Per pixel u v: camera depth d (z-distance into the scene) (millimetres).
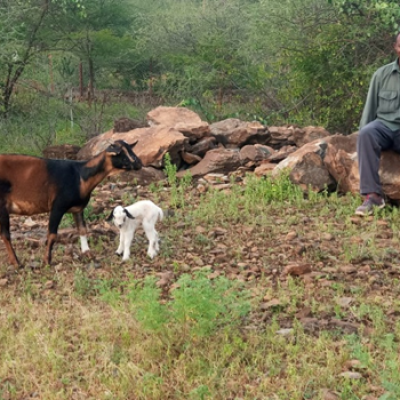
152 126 7141
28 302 3828
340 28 8500
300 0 8914
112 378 3076
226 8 12047
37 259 4492
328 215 5184
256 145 6578
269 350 3242
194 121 7332
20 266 4352
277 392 2943
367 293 3848
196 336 3309
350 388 2900
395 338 3330
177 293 3289
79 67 13266
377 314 3504
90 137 8742
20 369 3170
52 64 11477
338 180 5609
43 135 8867
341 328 3436
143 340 3367
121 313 3566
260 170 6141
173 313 3312
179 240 4766
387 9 7328
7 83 9742
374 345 3266
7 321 3613
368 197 5023
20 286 4078
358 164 5086
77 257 4508
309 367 3076
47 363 3207
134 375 3064
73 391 3037
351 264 4242
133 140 6711
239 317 3553
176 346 3283
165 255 4492
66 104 10305
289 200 5492
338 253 4418
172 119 7293
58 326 3547
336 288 3887
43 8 10672
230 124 7066
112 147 4391
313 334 3408
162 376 3109
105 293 3617
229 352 3209
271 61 9805
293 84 9000
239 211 5355
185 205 5621
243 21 11633
